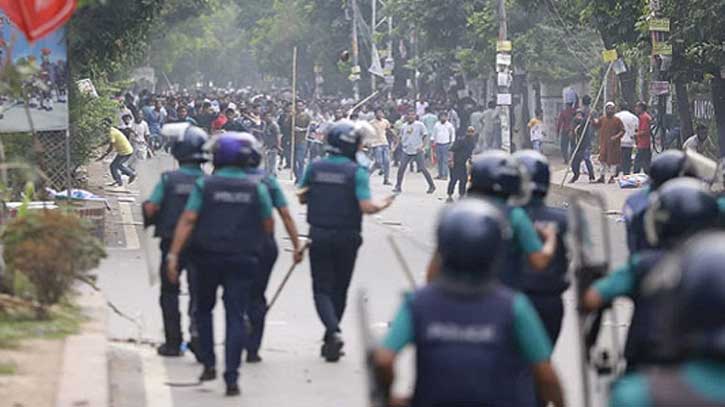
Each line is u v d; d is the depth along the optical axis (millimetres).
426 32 143875
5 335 30203
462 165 81500
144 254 52375
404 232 64562
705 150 83750
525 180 22250
